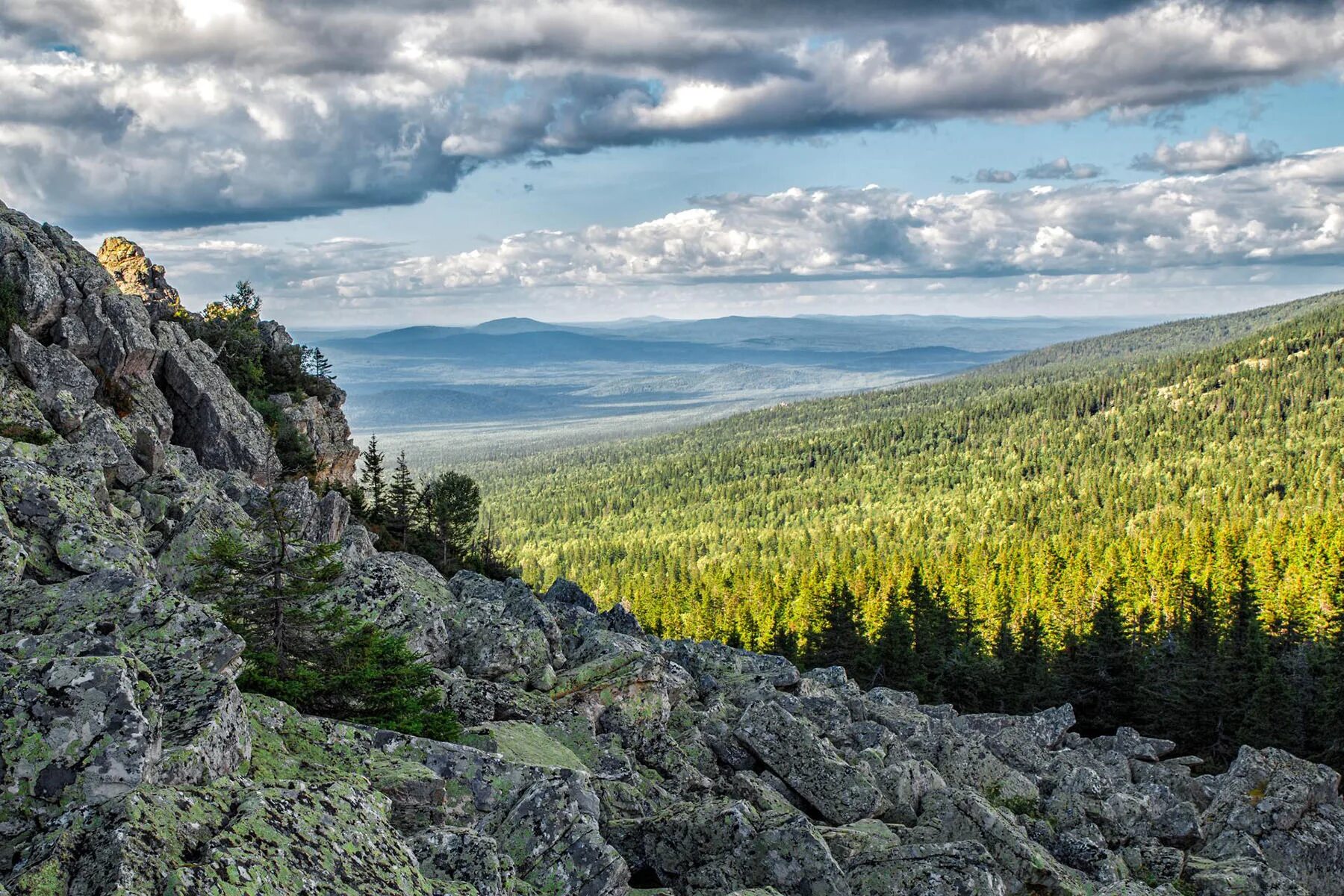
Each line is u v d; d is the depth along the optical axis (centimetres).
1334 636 9256
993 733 5466
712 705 4528
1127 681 8706
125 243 11538
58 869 1096
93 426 4806
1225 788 4172
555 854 2084
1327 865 3656
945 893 2388
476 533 12875
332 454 10875
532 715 3369
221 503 4459
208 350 7838
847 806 3300
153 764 1414
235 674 1983
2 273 5938
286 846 1220
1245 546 16125
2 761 1338
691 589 19838
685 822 2544
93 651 1544
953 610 11712
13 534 2686
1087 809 3778
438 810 1997
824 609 10500
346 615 3288
